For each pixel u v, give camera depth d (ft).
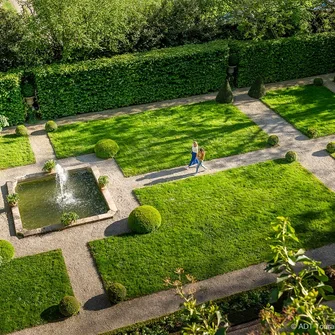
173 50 92.12
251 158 76.95
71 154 78.18
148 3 94.84
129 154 77.82
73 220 63.46
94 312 52.90
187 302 38.42
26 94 85.56
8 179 72.90
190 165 74.43
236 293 53.52
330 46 100.68
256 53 95.76
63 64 86.74
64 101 87.15
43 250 60.34
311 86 98.43
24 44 86.07
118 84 88.94
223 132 83.25
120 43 92.07
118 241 61.36
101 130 83.97
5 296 54.24
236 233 62.34
